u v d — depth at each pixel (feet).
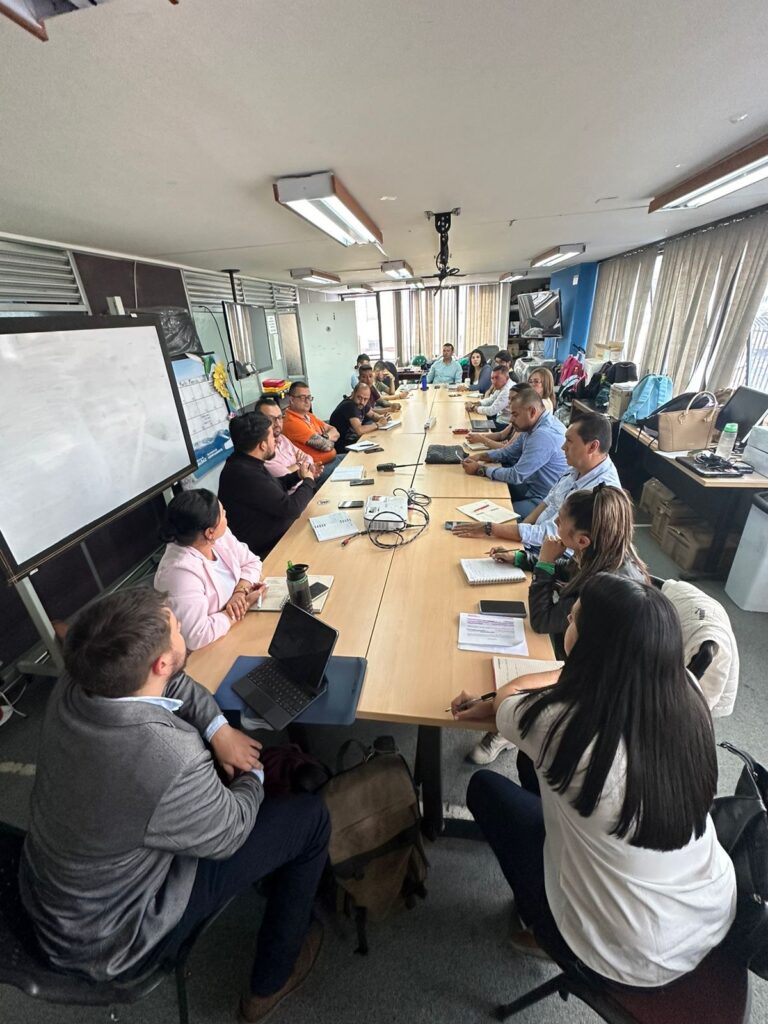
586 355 23.65
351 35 3.32
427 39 3.46
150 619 2.83
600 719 2.35
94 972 2.60
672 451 9.73
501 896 4.40
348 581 5.79
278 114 4.53
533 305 26.40
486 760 5.68
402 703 3.87
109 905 2.67
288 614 4.47
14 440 6.18
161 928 2.79
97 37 3.01
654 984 2.52
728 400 9.91
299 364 25.43
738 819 2.95
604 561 4.33
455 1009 3.68
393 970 3.92
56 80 3.48
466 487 8.84
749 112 5.25
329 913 4.34
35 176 5.53
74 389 7.20
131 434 8.45
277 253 13.55
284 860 3.48
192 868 3.06
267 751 4.37
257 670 4.32
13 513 6.12
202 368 13.25
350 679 4.16
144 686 2.87
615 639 2.33
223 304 17.10
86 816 2.57
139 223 8.44
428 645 4.57
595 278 25.00
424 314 34.37
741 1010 2.48
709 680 3.53
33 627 8.28
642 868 2.46
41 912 2.66
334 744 6.07
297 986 3.76
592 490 4.52
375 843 3.97
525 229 13.02
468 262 20.51
